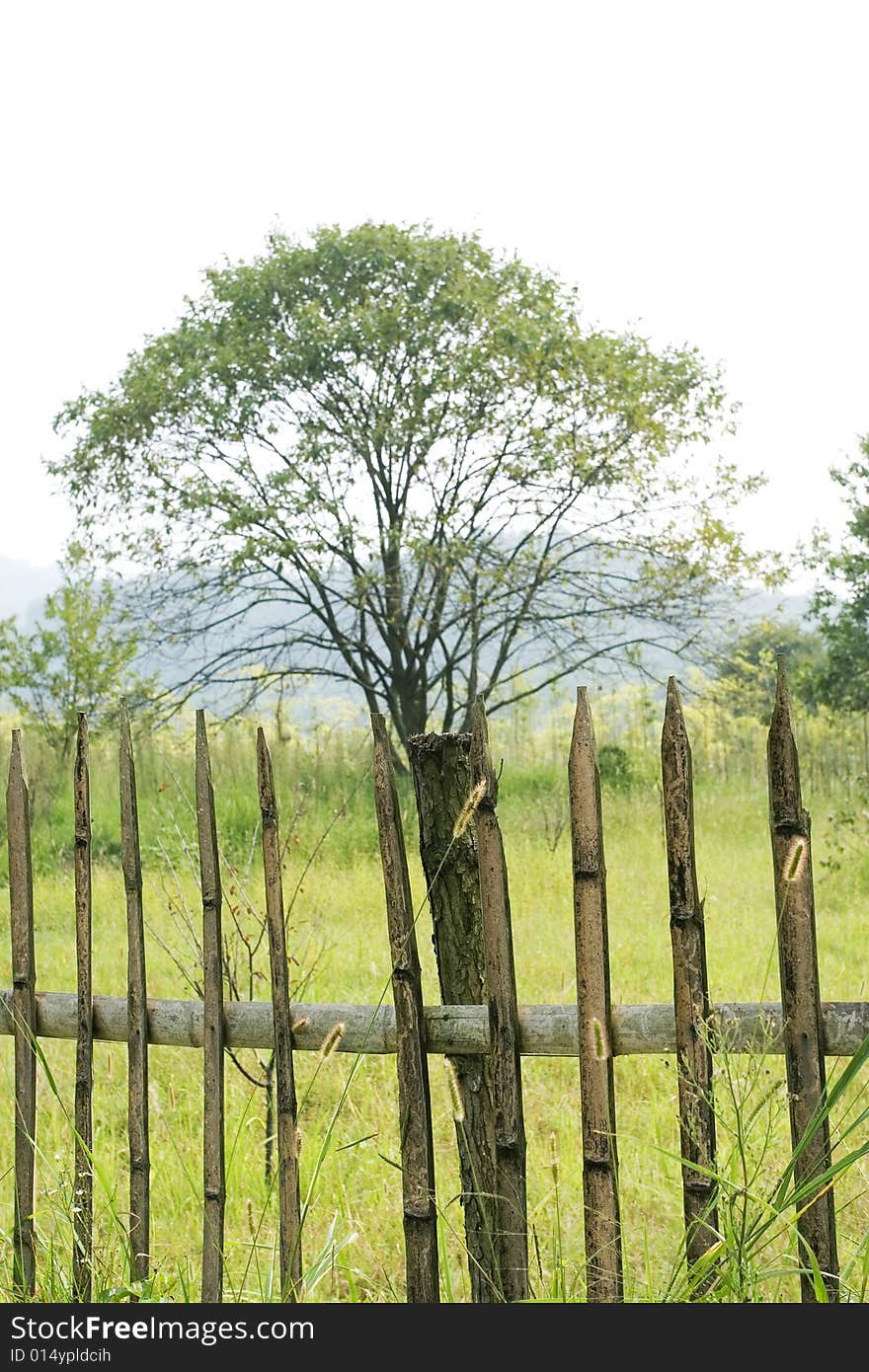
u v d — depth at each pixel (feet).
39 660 59.16
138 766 55.93
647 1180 15.01
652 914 30.27
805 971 8.25
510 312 60.03
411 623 65.57
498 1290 9.26
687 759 8.42
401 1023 9.12
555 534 63.16
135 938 9.94
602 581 63.31
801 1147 8.23
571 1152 15.74
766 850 43.04
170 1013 9.98
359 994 22.79
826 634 67.72
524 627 62.59
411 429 58.54
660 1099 17.43
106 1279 10.57
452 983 9.86
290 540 58.39
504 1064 8.93
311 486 58.59
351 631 64.08
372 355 59.77
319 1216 14.38
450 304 59.31
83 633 60.03
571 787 8.64
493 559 61.11
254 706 64.85
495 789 8.94
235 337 60.70
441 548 59.77
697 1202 8.63
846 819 38.75
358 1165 15.49
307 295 62.54
